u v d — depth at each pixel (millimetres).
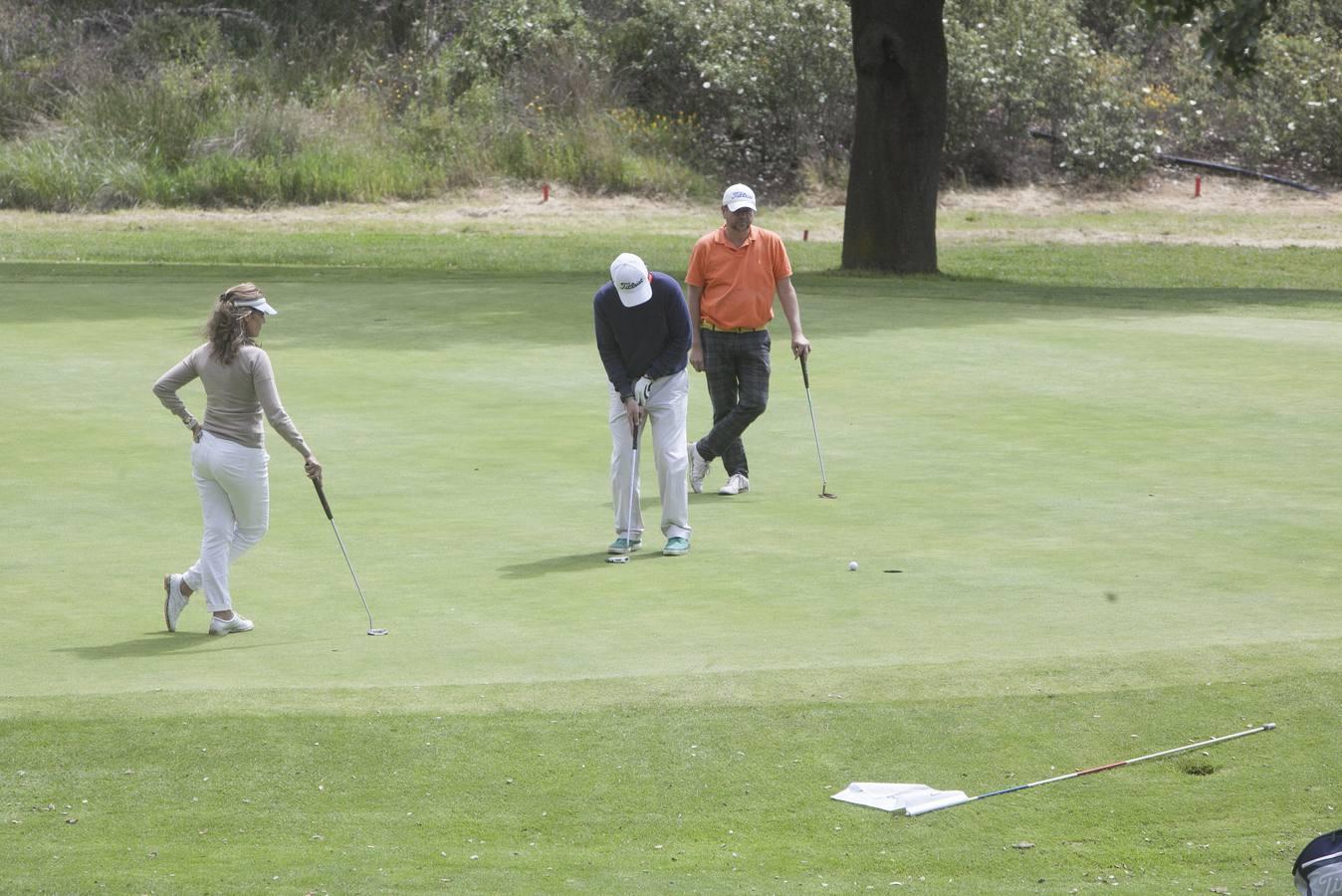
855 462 36500
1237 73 78812
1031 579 26375
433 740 18859
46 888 14992
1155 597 25156
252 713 19672
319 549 28844
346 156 122562
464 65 134875
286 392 44500
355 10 140875
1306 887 13844
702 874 15422
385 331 55906
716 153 132750
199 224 109750
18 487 33562
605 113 131875
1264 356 50812
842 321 58906
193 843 16219
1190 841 16250
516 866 15586
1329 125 142375
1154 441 38406
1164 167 142375
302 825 16656
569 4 142125
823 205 128250
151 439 38344
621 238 106750
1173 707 19828
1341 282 88312
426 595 25672
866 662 21625
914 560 27844
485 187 124938
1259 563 27391
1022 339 54281
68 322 56750
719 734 19047
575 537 29906
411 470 35469
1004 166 137875
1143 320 59656
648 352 28297
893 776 17938
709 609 24656
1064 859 15812
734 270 33312
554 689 20484
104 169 116188
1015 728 19219
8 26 130875
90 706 19875
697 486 34031
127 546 29109
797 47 133125
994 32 136750
